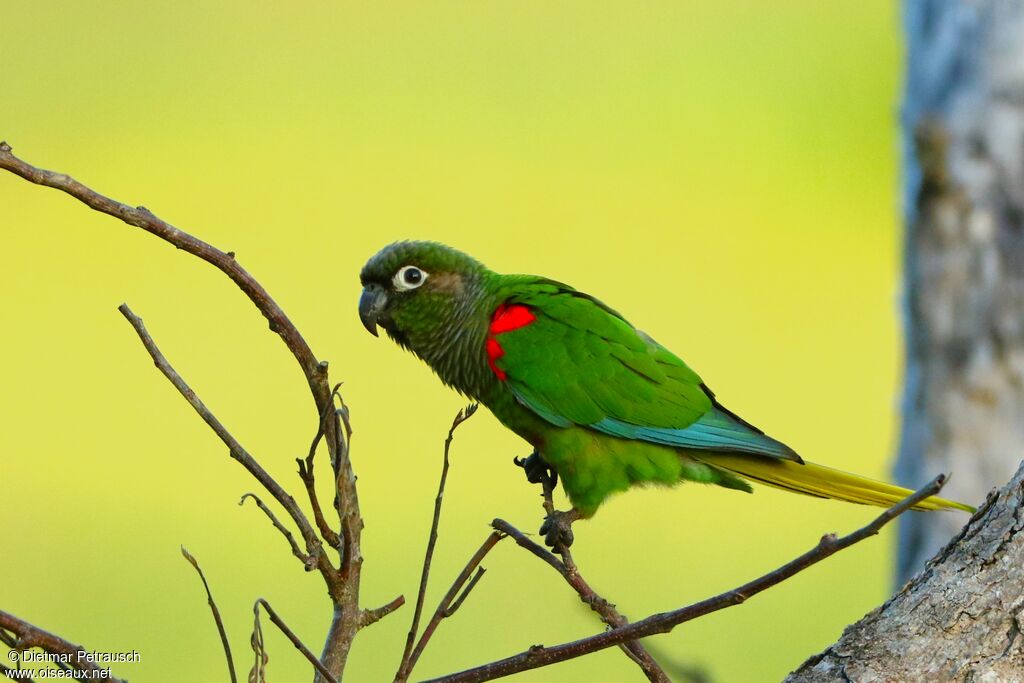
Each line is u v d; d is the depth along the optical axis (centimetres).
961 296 823
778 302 1911
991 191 805
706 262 2022
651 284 1980
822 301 1911
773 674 1100
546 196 2214
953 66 811
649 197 2236
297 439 1512
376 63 2720
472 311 713
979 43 801
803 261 2047
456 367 724
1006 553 413
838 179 2267
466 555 1295
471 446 1502
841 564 1288
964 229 817
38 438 1532
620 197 2222
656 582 1248
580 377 682
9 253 2017
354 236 2109
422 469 1455
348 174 2327
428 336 721
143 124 2420
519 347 692
